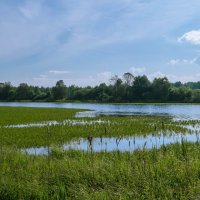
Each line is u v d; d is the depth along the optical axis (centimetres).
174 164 1209
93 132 3009
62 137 2700
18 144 2364
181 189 977
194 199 921
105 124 3788
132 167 1193
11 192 991
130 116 5609
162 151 1661
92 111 7619
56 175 1142
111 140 2558
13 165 1332
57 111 7394
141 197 924
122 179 1089
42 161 1426
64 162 1336
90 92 18888
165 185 1022
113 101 17338
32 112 6888
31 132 3012
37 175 1159
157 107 10338
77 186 1048
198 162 1234
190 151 1670
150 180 1044
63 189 996
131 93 17150
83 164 1257
